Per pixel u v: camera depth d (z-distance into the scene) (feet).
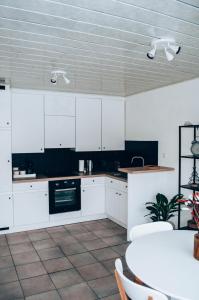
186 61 9.57
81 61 9.58
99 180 15.87
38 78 12.34
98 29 6.73
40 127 15.10
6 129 13.34
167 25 6.48
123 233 13.65
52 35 7.14
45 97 15.20
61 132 15.64
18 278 9.27
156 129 14.62
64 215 15.01
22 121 14.67
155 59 9.30
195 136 11.66
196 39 7.38
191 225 11.10
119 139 17.44
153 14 5.91
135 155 16.39
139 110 16.07
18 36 7.20
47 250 11.61
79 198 15.21
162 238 7.02
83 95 16.21
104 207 16.08
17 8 5.65
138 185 12.62
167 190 13.37
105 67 10.43
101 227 14.61
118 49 8.30
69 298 8.09
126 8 5.65
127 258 5.80
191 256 5.92
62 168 16.79
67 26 6.56
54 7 5.61
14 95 14.46
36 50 8.38
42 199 14.40
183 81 12.75
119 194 14.43
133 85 13.87
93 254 11.16
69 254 11.19
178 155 13.08
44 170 16.29
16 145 14.58
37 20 6.23
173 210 12.17
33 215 14.25
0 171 13.39
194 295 4.40
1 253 11.33
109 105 17.04
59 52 8.60
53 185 14.51
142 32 6.91
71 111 15.89
